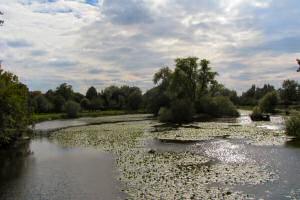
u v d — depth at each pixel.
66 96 156.62
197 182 22.64
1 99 40.59
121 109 152.88
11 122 42.94
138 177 24.73
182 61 93.31
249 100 171.38
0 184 24.69
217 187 21.34
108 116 118.00
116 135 52.69
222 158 30.98
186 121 78.62
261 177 23.52
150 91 111.56
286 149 35.28
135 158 32.25
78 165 30.48
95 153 36.47
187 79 92.94
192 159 30.80
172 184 22.34
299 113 48.53
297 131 44.75
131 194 20.77
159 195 20.11
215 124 67.38
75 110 115.62
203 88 95.50
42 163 32.16
